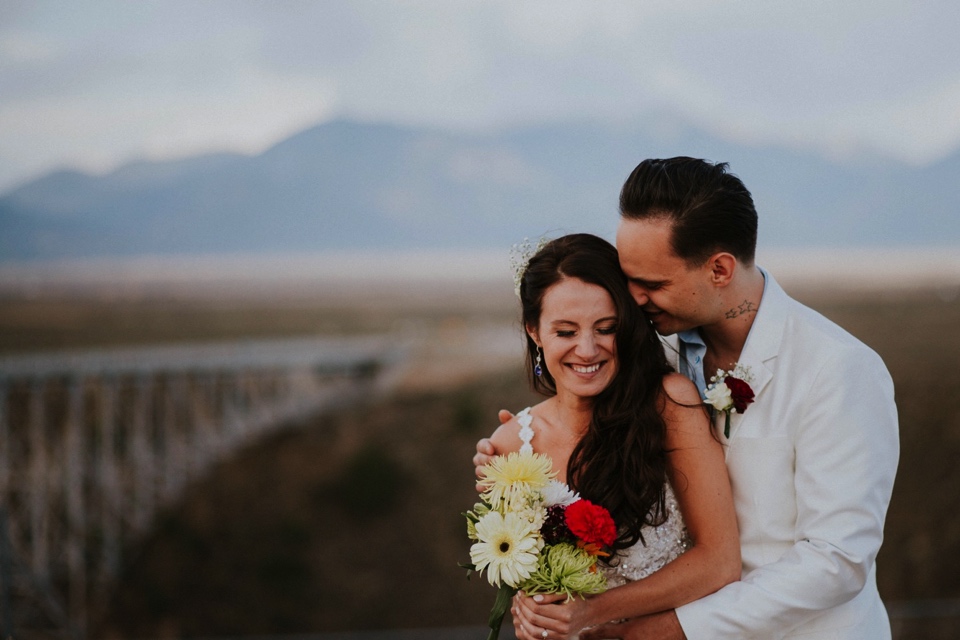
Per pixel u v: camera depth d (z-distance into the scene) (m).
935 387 40.53
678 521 2.18
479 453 2.45
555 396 2.38
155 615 22.92
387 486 29.41
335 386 46.22
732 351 2.20
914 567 24.92
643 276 2.08
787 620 1.93
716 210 1.99
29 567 22.31
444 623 22.91
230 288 170.50
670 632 2.01
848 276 152.50
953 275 155.88
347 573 25.27
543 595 1.95
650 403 2.14
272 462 32.16
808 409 2.00
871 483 1.94
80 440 26.33
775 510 2.06
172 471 29.77
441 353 62.72
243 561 25.42
